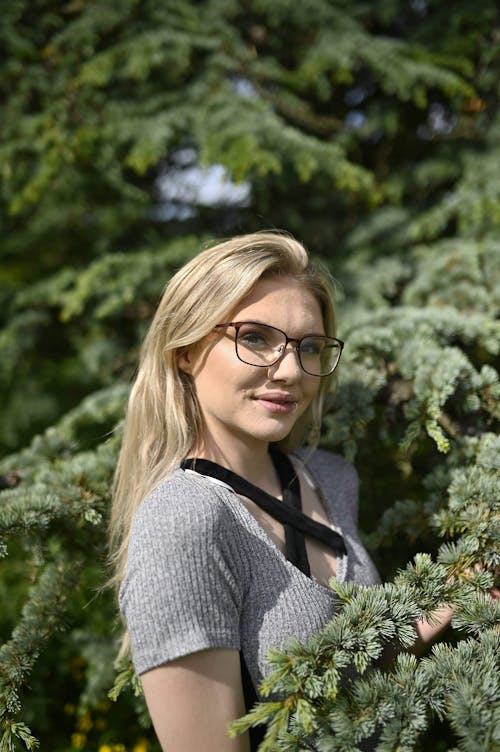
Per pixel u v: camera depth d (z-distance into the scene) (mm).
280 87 2822
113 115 2578
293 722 975
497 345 1753
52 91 2535
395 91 2736
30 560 1596
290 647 1006
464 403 1591
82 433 2965
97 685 1950
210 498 1094
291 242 1278
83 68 2490
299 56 2869
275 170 2320
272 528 1225
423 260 2553
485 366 1604
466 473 1463
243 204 3207
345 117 3088
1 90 2619
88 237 3299
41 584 1488
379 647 1041
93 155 2631
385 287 2621
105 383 3154
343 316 2494
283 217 3102
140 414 1320
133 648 1001
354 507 1495
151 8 2566
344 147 2908
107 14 2502
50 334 3184
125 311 2949
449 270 2219
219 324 1210
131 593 1014
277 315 1206
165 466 1241
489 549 1258
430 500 1494
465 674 988
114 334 3047
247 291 1199
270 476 1363
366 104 3025
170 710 962
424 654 1425
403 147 3094
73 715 2166
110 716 2137
